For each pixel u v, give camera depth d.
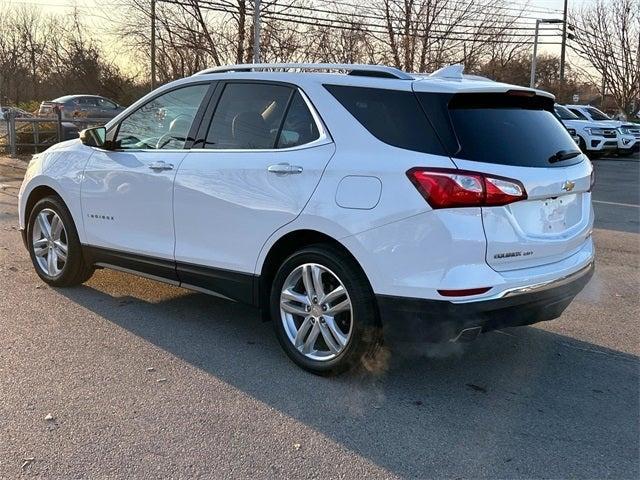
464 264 3.42
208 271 4.44
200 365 4.14
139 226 4.85
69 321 4.85
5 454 3.06
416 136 3.60
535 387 3.96
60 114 17.59
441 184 3.41
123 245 4.98
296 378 3.99
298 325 4.15
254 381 3.93
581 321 5.22
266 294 4.27
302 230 3.91
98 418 3.41
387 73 3.95
